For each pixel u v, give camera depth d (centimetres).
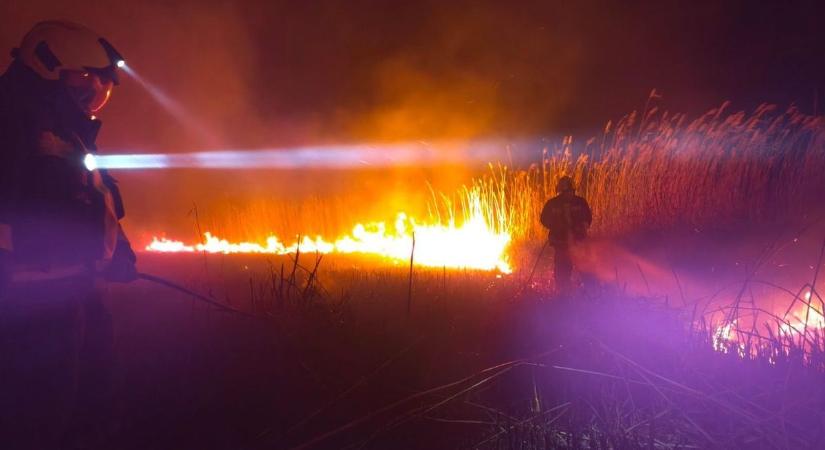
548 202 1153
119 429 446
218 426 478
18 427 343
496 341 669
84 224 363
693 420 470
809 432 444
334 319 663
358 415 495
